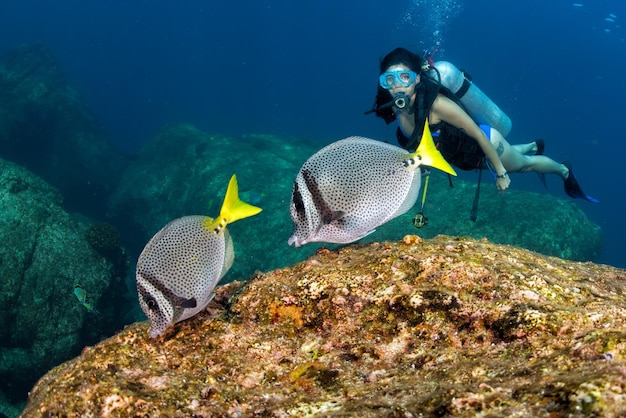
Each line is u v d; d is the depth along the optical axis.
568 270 2.49
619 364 1.20
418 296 1.99
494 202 9.73
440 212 9.78
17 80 16.81
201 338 2.09
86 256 9.07
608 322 1.64
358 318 2.05
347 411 1.41
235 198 1.98
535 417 1.11
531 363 1.46
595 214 44.81
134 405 1.63
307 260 2.58
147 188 13.98
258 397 1.72
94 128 17.67
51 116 16.72
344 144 2.11
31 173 9.65
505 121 5.32
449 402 1.27
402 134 4.39
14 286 8.05
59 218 9.23
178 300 1.92
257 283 2.37
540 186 34.94
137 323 2.29
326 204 2.07
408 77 3.71
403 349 1.87
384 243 2.60
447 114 3.95
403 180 2.14
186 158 13.83
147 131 42.47
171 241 1.92
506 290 1.98
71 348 8.30
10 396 7.94
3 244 8.25
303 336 2.08
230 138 14.95
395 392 1.52
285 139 15.12
